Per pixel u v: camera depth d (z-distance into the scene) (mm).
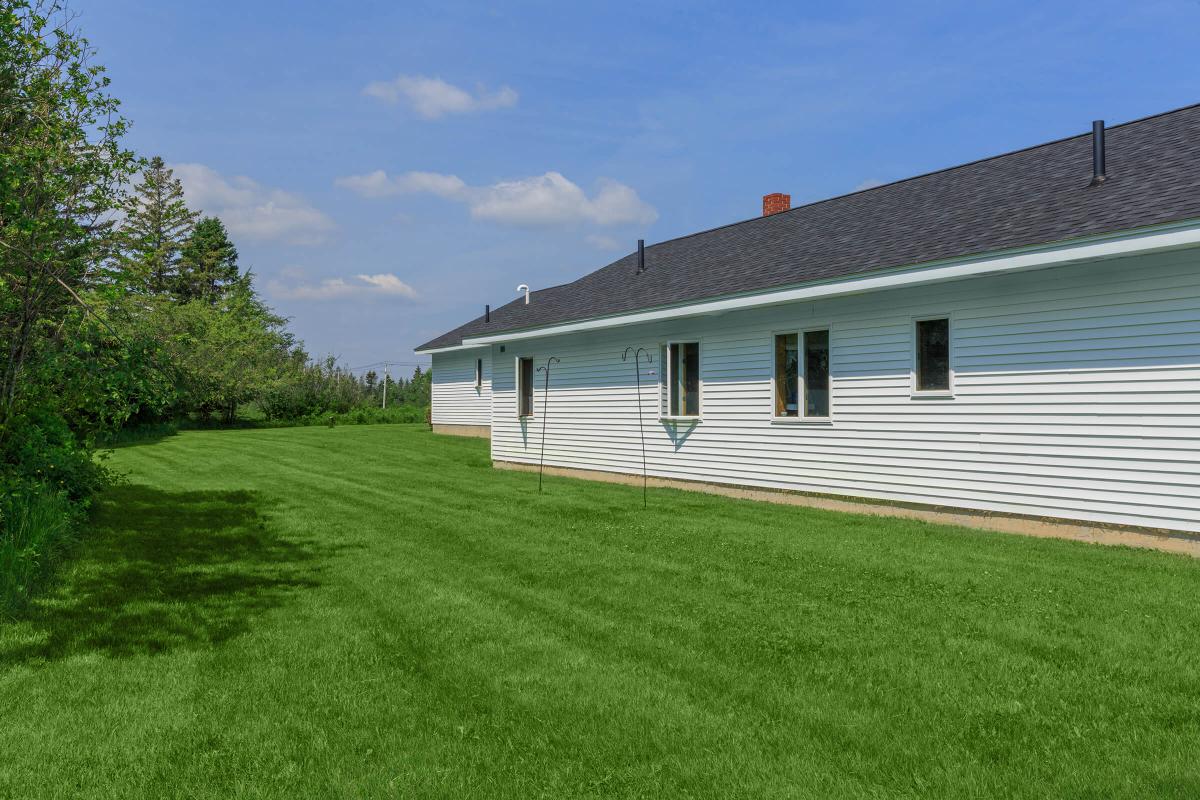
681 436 14305
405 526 10062
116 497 12484
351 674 4855
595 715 4234
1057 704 4305
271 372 37281
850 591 6738
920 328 10586
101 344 8875
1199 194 7988
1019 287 9398
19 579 6594
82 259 8461
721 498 12961
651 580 7188
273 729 4082
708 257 16297
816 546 8703
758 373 12867
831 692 4523
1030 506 9359
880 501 11031
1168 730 3965
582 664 5012
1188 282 7980
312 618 6031
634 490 14070
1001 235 9555
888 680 4691
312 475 16219
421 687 4645
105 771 3650
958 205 11883
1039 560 7879
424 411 43594
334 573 7508
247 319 40625
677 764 3678
